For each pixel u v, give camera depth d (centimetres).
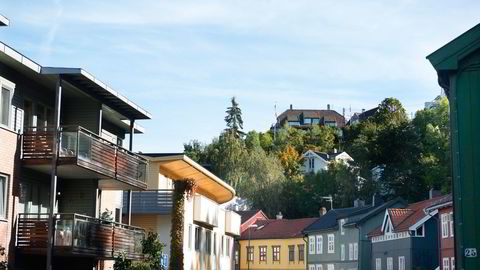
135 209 4069
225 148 10712
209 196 5666
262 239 9369
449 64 1697
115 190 3416
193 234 4428
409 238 6369
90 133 2730
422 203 7012
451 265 5434
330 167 11256
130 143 3341
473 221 1648
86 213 3005
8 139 2523
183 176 4672
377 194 10431
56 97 2630
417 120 11294
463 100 1694
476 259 1633
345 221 7988
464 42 1698
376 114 14300
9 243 2522
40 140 2609
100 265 3192
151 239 3284
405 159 10781
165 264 3959
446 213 5588
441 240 5681
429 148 10806
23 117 2662
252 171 10531
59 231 2577
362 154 10988
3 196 2509
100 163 2819
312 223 8800
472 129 1681
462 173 1669
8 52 2403
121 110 3259
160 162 4147
